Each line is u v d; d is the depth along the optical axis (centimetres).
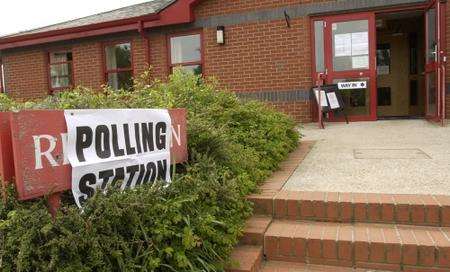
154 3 1232
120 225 247
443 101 746
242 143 476
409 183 407
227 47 949
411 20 1006
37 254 209
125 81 1076
